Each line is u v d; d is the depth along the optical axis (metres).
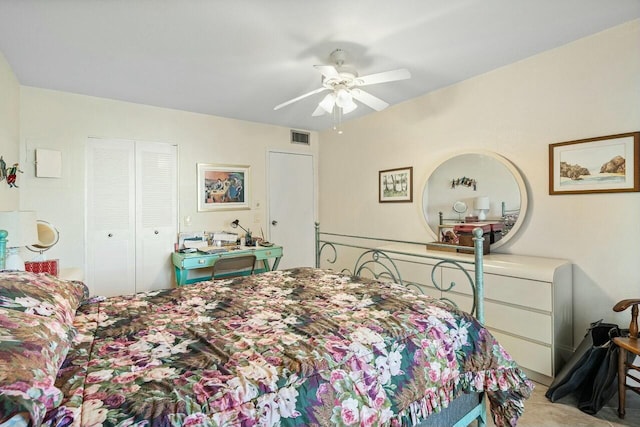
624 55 2.02
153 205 3.51
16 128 2.69
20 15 1.81
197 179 3.78
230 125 4.00
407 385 1.17
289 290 1.84
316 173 4.73
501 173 2.64
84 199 3.13
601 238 2.14
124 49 2.23
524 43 2.24
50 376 0.77
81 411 0.75
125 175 3.34
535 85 2.43
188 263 3.24
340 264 4.37
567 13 1.88
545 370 2.04
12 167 2.49
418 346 1.26
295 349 1.09
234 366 0.98
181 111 3.66
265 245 3.85
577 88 2.22
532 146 2.47
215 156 3.89
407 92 3.18
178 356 1.04
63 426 0.71
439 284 2.62
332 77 2.11
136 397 0.81
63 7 1.74
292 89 3.01
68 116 3.04
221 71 2.60
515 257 2.45
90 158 3.16
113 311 1.49
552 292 2.02
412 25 1.98
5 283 1.07
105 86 2.91
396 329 1.28
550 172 2.36
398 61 2.48
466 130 2.89
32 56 2.32
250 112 3.74
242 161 4.09
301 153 4.58
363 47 2.24
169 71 2.60
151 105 3.46
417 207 3.32
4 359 0.69
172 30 1.99
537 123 2.43
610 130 2.09
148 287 3.50
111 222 3.28
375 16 1.87
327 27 1.98
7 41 2.11
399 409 1.13
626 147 2.02
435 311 1.47
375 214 3.84
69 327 1.10
